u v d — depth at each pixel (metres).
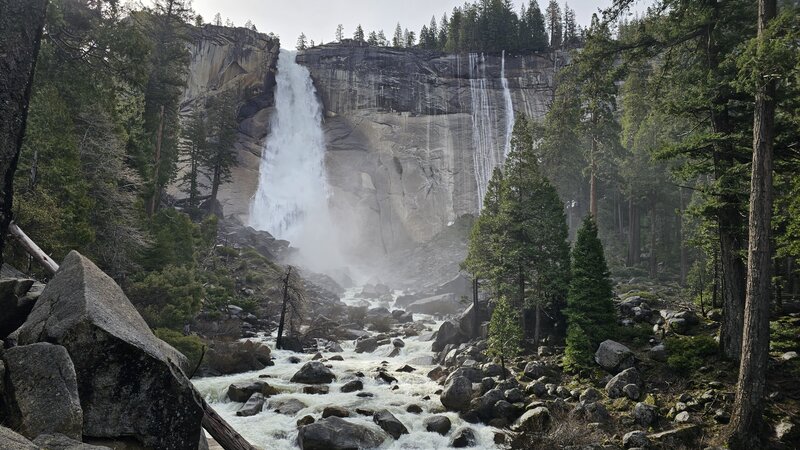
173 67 43.12
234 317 37.91
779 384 17.08
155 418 6.36
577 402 19.48
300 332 38.28
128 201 28.31
